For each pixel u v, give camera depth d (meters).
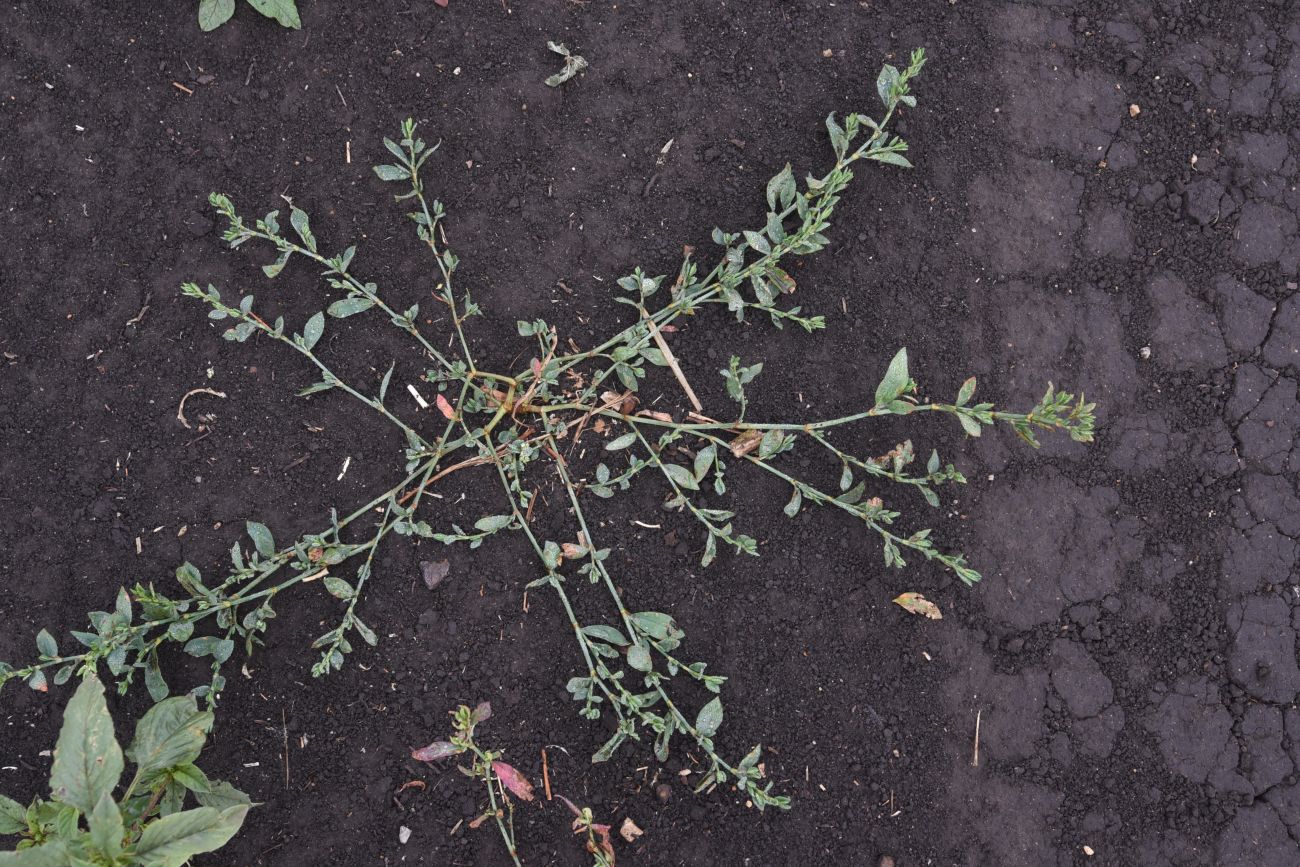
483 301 2.65
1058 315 2.77
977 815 2.66
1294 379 2.80
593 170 2.70
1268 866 2.70
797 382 2.69
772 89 2.75
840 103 2.76
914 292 2.73
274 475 2.58
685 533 2.64
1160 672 2.73
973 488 2.71
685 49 2.75
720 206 2.71
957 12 2.80
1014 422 2.36
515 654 2.59
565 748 2.58
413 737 2.56
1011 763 2.68
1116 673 2.72
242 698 2.51
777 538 2.66
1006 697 2.69
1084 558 2.73
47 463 2.54
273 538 2.56
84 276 2.58
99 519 2.54
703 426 2.53
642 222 2.70
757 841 2.61
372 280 2.63
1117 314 2.78
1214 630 2.75
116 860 1.80
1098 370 2.77
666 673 2.62
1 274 2.57
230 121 2.63
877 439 2.69
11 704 2.48
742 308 2.63
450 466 2.58
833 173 2.46
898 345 2.72
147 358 2.57
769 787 2.39
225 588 2.49
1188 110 2.83
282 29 2.66
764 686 2.63
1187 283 2.81
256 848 2.50
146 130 2.62
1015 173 2.78
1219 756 2.72
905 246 2.74
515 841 2.56
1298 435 2.79
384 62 2.68
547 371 2.50
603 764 2.59
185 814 1.84
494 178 2.68
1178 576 2.75
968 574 2.46
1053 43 2.82
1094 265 2.79
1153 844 2.69
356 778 2.54
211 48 2.64
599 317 2.67
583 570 2.52
